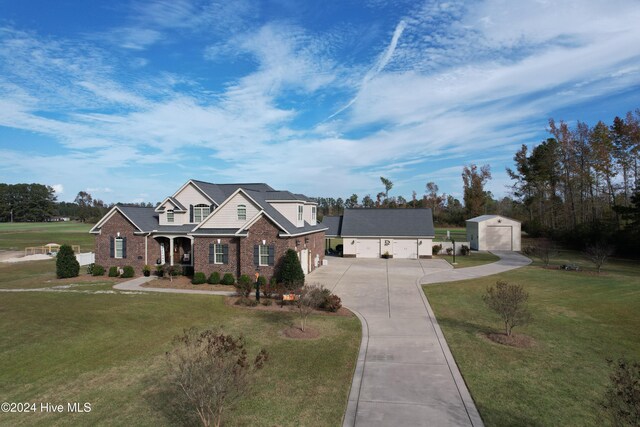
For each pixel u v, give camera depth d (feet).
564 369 38.50
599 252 110.01
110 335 49.37
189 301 68.39
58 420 29.43
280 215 94.89
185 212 104.47
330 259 133.49
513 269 106.42
